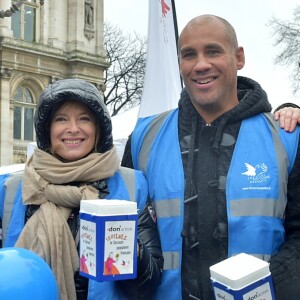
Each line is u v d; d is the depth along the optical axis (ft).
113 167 8.73
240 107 8.75
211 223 8.33
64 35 77.25
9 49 69.26
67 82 8.75
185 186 8.64
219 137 8.68
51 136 8.86
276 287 7.72
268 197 8.29
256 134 8.68
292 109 9.11
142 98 18.52
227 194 8.36
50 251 8.02
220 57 8.56
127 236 6.54
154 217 8.91
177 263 8.49
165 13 18.63
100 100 8.78
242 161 8.52
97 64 79.30
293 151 8.45
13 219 8.63
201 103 8.66
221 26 8.64
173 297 8.45
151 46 18.66
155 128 9.48
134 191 8.77
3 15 37.01
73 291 8.04
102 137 8.89
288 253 7.97
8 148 69.67
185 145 8.94
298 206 8.34
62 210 8.35
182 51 8.80
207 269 8.27
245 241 8.19
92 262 6.48
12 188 8.96
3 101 69.10
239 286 5.61
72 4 77.71
